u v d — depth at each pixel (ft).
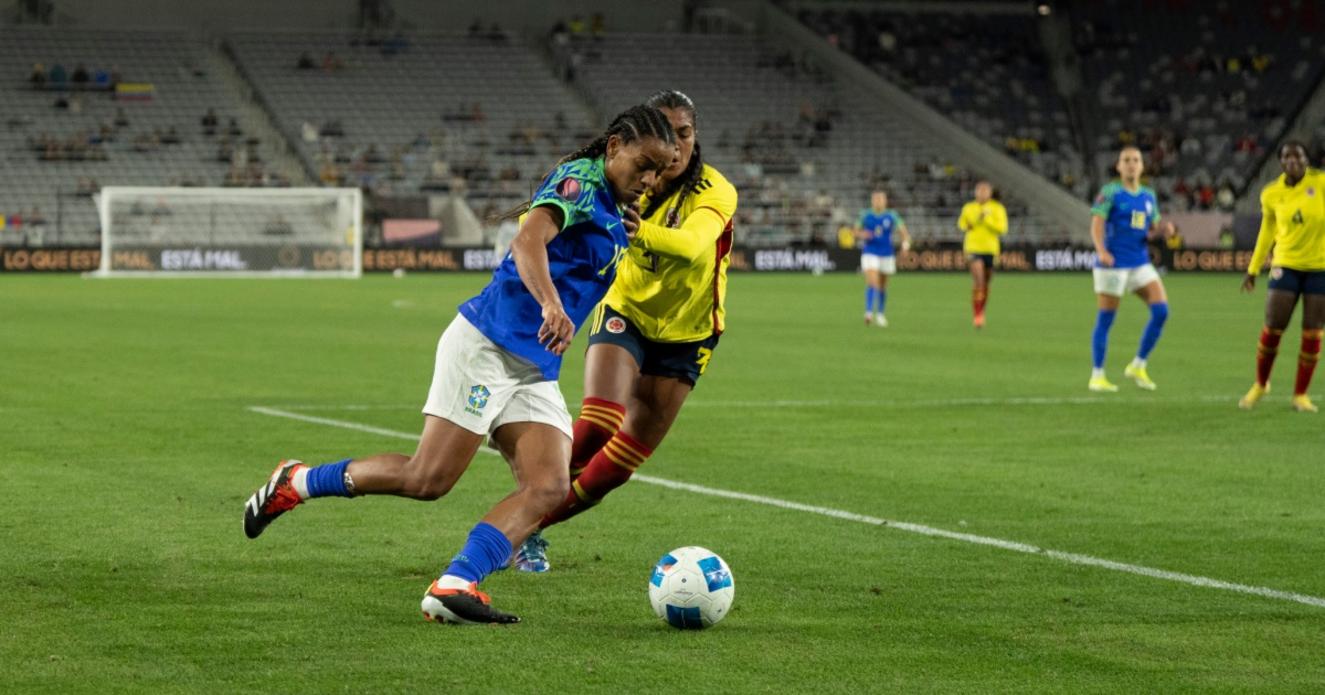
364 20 274.57
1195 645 30.01
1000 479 51.49
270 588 34.06
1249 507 46.32
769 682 27.20
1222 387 83.56
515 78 273.54
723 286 37.68
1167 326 134.00
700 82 279.90
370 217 241.14
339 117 258.98
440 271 238.27
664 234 33.30
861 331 123.95
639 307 36.88
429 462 31.14
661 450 57.93
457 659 28.43
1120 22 301.02
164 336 110.11
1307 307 71.87
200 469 51.37
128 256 222.69
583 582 35.19
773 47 290.56
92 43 258.78
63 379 80.12
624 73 276.82
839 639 30.27
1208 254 255.29
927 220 266.57
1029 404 74.43
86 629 30.27
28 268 222.07
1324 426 66.85
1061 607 33.17
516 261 29.66
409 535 40.32
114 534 39.96
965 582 35.60
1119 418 69.21
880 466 54.29
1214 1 302.66
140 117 251.39
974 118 282.15
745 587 34.94
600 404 36.63
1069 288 203.72
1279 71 290.97
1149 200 81.35
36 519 41.93
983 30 301.02
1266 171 273.95
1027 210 266.77
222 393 74.64
